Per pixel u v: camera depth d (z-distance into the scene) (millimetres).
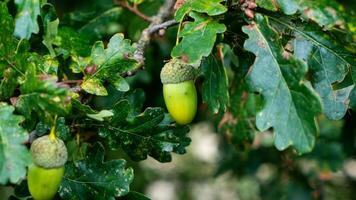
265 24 613
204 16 606
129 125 630
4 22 606
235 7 620
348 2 803
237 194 1329
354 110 639
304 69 599
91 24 765
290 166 934
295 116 596
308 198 954
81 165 624
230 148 1006
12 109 580
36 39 679
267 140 973
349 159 1010
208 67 628
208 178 1479
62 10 837
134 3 725
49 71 615
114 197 622
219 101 625
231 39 647
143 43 656
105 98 710
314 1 638
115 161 625
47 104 576
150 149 642
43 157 576
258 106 602
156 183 1469
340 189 1077
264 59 608
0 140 572
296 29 633
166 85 619
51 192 581
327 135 871
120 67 625
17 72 606
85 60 643
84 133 634
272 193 1000
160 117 632
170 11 684
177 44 597
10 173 562
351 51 636
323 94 634
